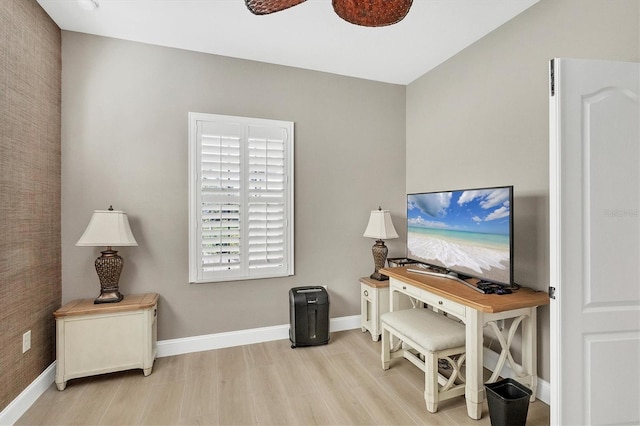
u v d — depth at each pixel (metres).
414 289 2.50
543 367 2.15
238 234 2.97
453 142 2.97
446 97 3.06
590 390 1.52
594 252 1.51
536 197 2.20
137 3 2.21
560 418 1.49
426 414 1.99
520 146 2.32
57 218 2.46
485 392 2.01
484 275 2.21
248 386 2.30
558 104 1.46
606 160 1.52
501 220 2.08
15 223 1.97
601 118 1.51
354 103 3.44
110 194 2.64
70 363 2.25
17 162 1.99
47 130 2.33
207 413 2.00
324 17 2.38
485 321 1.96
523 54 2.30
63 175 2.53
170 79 2.80
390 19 1.51
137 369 2.55
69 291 2.54
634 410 1.56
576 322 1.50
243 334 3.01
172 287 2.81
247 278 3.00
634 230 1.56
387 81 3.56
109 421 1.92
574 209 1.49
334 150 3.35
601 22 1.84
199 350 2.87
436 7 2.26
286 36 2.64
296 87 3.20
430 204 2.77
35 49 2.18
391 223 3.19
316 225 3.28
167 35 2.62
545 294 2.07
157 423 1.90
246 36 2.64
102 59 2.63
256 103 3.06
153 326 2.64
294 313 2.91
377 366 2.59
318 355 2.79
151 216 2.75
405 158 3.63
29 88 2.12
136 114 2.71
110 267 2.44
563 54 2.04
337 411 2.02
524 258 2.29
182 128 2.83
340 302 3.39
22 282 2.04
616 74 1.53
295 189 3.20
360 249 3.46
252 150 3.01
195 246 2.85
